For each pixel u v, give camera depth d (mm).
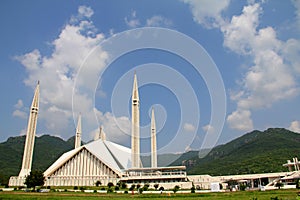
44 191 81250
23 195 65375
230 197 56875
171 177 100812
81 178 115812
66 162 123500
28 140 119938
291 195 54781
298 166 106250
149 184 96438
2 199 56500
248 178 100562
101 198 59406
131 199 57125
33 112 123688
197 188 90188
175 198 58062
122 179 105562
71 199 57094
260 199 49406
